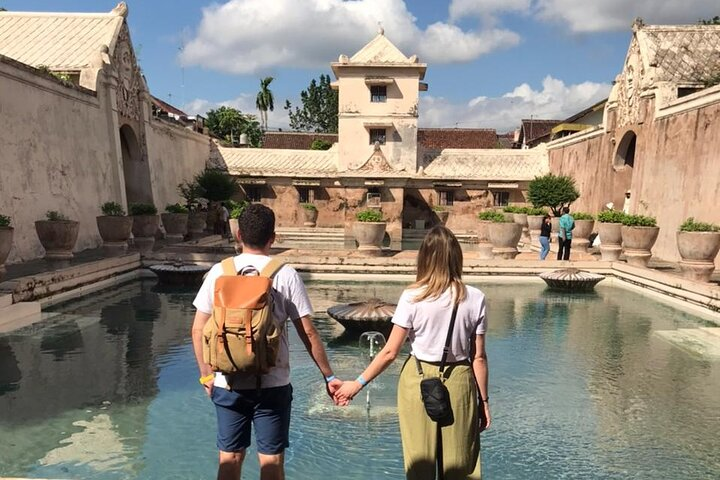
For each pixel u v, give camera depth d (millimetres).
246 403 2322
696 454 3920
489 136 36594
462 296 2400
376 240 12539
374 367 2469
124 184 16188
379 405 4758
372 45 26406
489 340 7082
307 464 3684
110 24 16219
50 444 3879
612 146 17938
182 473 3506
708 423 4477
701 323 8133
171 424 4250
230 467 2354
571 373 5750
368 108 25922
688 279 9586
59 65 15102
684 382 5484
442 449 2408
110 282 10500
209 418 4375
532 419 4531
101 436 4023
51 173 12523
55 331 7055
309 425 4316
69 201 13258
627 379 5574
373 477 3516
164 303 8898
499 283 11859
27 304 7734
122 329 7184
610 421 4500
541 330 7645
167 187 20516
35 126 11922
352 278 11859
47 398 4766
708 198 12367
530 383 5438
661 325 8000
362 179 24469
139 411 4504
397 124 25938
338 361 6051
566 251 12961
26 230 11367
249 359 2141
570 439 4156
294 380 5387
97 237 14594
